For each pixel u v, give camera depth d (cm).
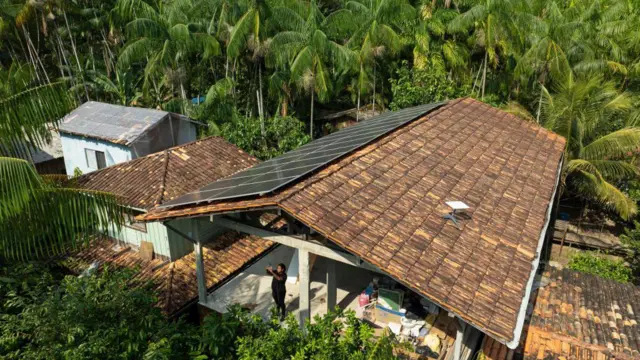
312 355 802
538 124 1994
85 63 3709
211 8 2833
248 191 920
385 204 961
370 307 1145
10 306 1013
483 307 745
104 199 932
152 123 2222
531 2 3069
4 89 902
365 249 798
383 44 2711
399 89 2673
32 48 3553
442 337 1009
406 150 1278
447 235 914
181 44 2508
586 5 3294
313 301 1252
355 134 1482
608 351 1006
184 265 1499
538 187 1262
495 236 957
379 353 764
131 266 1509
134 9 2753
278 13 2459
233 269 1501
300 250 964
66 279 1045
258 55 2400
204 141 1927
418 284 752
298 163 1149
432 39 2881
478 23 2644
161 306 1305
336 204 905
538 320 1134
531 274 871
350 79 3334
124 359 870
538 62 2531
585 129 2059
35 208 838
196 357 896
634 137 1900
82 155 2255
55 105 919
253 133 2450
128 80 3334
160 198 1515
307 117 3278
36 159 2602
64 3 3144
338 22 2734
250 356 806
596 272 1792
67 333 889
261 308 1240
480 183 1189
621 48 2777
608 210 2534
